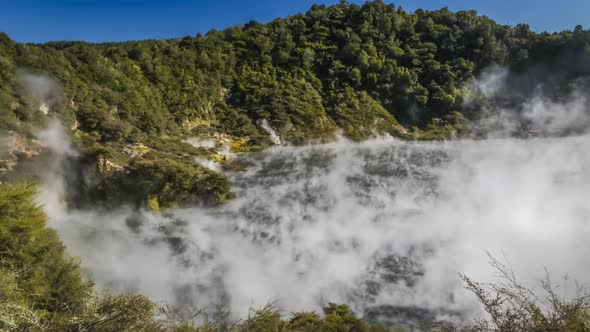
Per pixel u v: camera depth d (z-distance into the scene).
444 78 79.31
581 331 6.28
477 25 85.38
